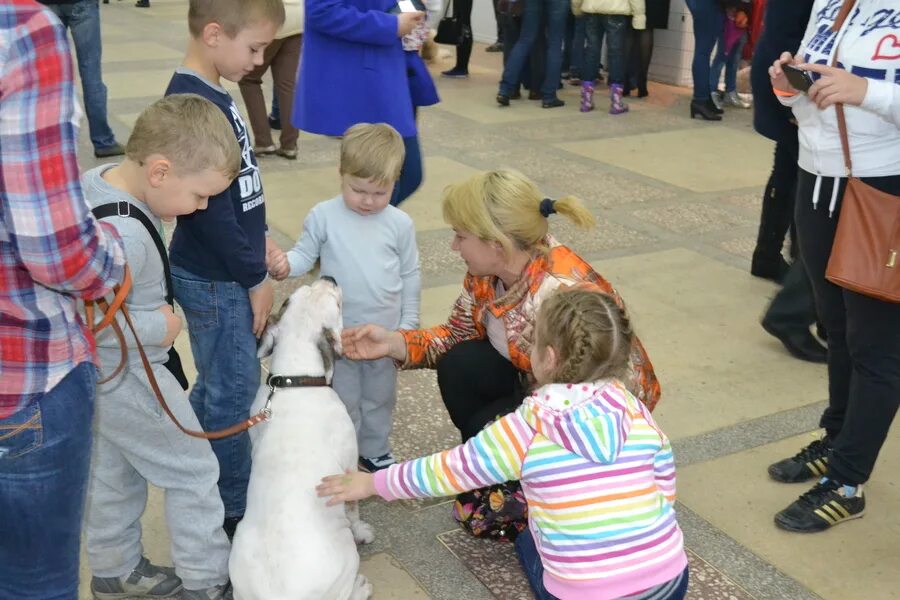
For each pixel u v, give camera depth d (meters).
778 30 3.18
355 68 4.02
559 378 2.16
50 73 1.51
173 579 2.61
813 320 4.02
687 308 4.61
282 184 6.21
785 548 2.91
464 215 2.57
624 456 2.11
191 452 2.41
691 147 7.60
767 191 4.78
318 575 2.22
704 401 3.75
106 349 2.18
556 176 6.67
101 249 1.63
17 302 1.63
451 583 2.70
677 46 10.03
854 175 2.70
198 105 2.15
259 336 2.71
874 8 2.63
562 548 2.09
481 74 10.59
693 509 3.09
